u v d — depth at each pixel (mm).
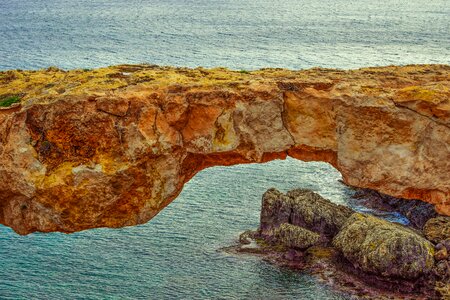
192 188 76562
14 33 195125
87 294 56406
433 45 165750
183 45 167375
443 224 62500
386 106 20844
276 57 146500
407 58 144000
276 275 60156
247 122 21641
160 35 191375
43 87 22641
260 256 62969
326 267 60438
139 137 21109
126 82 22188
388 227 59906
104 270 59688
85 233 65125
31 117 21188
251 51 156250
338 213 66500
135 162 21203
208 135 21812
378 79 22672
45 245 62531
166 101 21359
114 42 174000
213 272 60656
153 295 56938
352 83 21828
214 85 21656
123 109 21016
